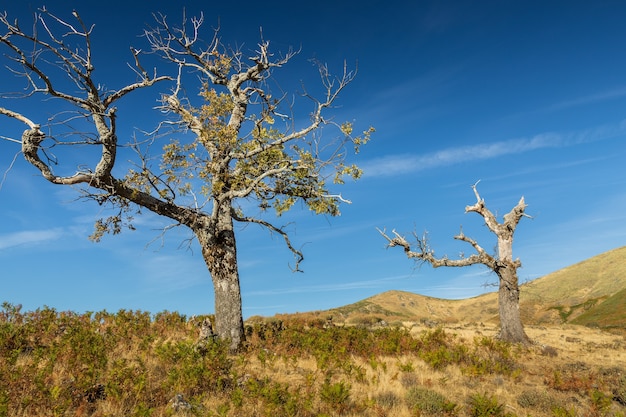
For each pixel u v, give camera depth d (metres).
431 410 9.78
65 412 7.88
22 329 13.50
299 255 18.50
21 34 11.38
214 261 16.14
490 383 13.08
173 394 9.16
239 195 15.62
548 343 24.48
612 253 92.38
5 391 7.93
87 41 12.41
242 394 8.80
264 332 17.88
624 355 20.25
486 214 26.50
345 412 9.17
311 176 16.52
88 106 13.02
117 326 16.72
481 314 87.00
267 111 16.03
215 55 17.05
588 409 11.05
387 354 16.83
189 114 15.91
